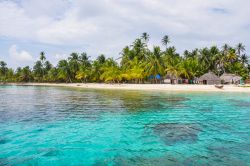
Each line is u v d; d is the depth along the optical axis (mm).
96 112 22312
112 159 10055
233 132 14508
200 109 24312
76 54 128500
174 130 15008
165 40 94750
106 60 108312
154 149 11312
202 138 13148
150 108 25016
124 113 21797
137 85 76188
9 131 14602
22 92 56719
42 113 21672
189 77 89625
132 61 90125
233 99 34500
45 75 146875
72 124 16781
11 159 10000
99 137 13352
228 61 100125
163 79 90812
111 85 86188
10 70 162750
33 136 13484
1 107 26203
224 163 9672
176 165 9445
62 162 9742
